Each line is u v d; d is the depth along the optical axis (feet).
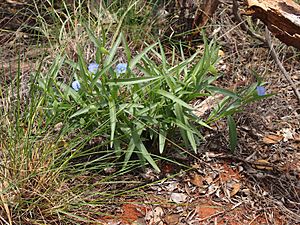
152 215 1.95
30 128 1.95
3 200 1.78
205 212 1.98
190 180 2.09
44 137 1.98
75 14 2.57
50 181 1.90
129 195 1.96
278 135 2.35
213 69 2.04
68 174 1.99
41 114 2.01
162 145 1.97
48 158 1.96
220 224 1.94
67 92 2.03
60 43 2.43
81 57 2.00
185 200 2.02
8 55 2.53
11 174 1.89
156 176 2.09
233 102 2.18
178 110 2.00
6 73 2.39
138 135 1.98
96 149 2.11
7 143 1.95
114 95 1.96
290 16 1.98
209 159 2.18
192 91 2.07
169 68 2.23
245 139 2.31
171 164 2.14
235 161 2.19
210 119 2.15
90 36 2.08
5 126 1.99
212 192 2.06
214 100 2.34
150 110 2.01
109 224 1.89
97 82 2.04
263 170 2.16
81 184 1.91
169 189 2.05
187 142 2.04
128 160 2.01
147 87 2.01
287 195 2.07
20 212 1.86
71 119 2.05
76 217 1.82
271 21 2.03
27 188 1.89
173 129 2.10
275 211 2.01
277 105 2.49
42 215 1.86
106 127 2.01
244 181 2.11
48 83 2.02
